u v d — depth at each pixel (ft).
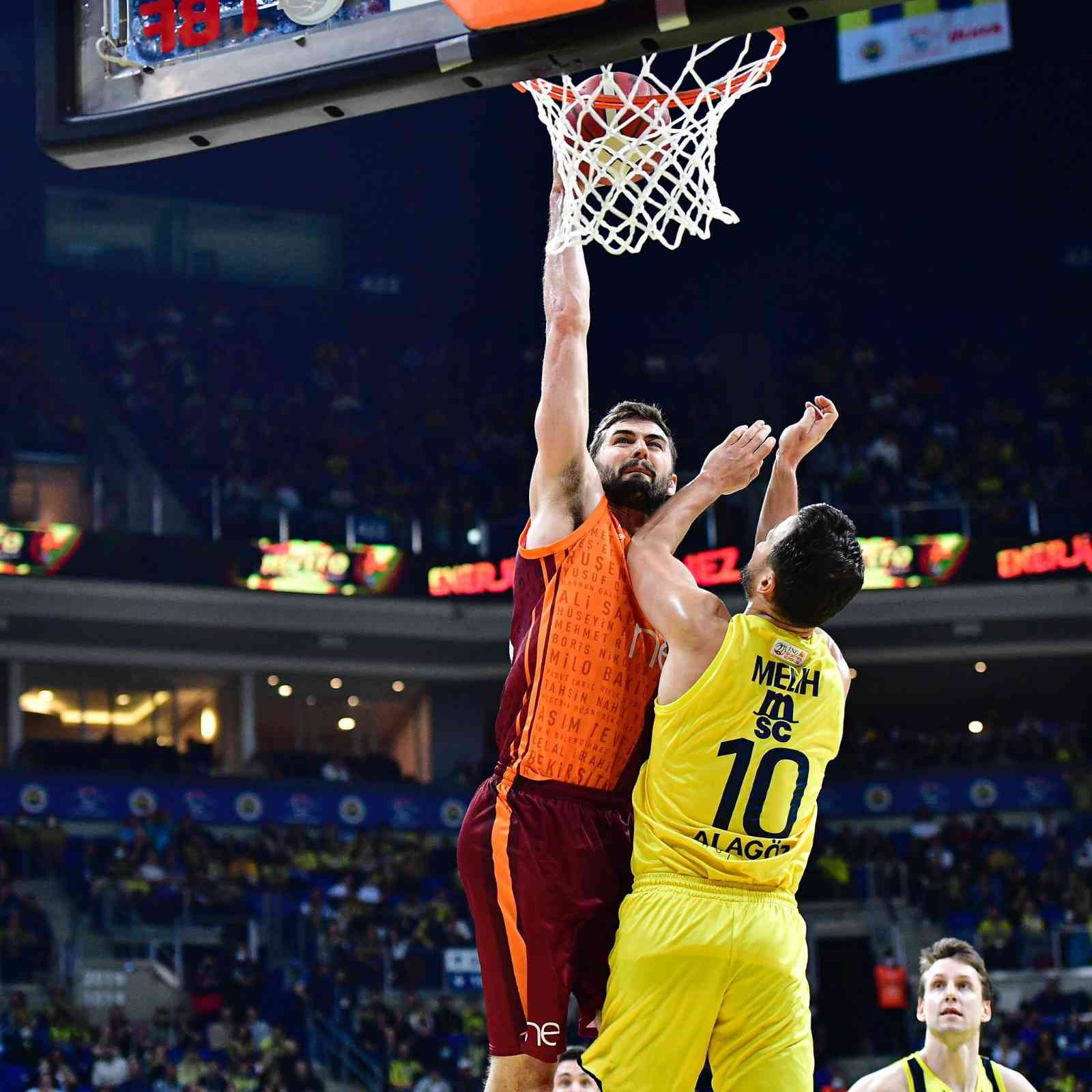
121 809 85.97
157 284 109.40
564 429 13.28
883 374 111.55
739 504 92.07
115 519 92.58
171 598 92.53
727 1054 12.82
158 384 103.60
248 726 97.40
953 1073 19.31
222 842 84.38
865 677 100.78
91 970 71.31
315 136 116.16
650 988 12.60
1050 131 114.73
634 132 14.33
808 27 115.75
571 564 13.11
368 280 115.24
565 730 13.09
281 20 13.14
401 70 12.52
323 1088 66.03
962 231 114.93
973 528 93.91
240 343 109.50
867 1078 19.69
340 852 87.51
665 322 115.55
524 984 12.99
